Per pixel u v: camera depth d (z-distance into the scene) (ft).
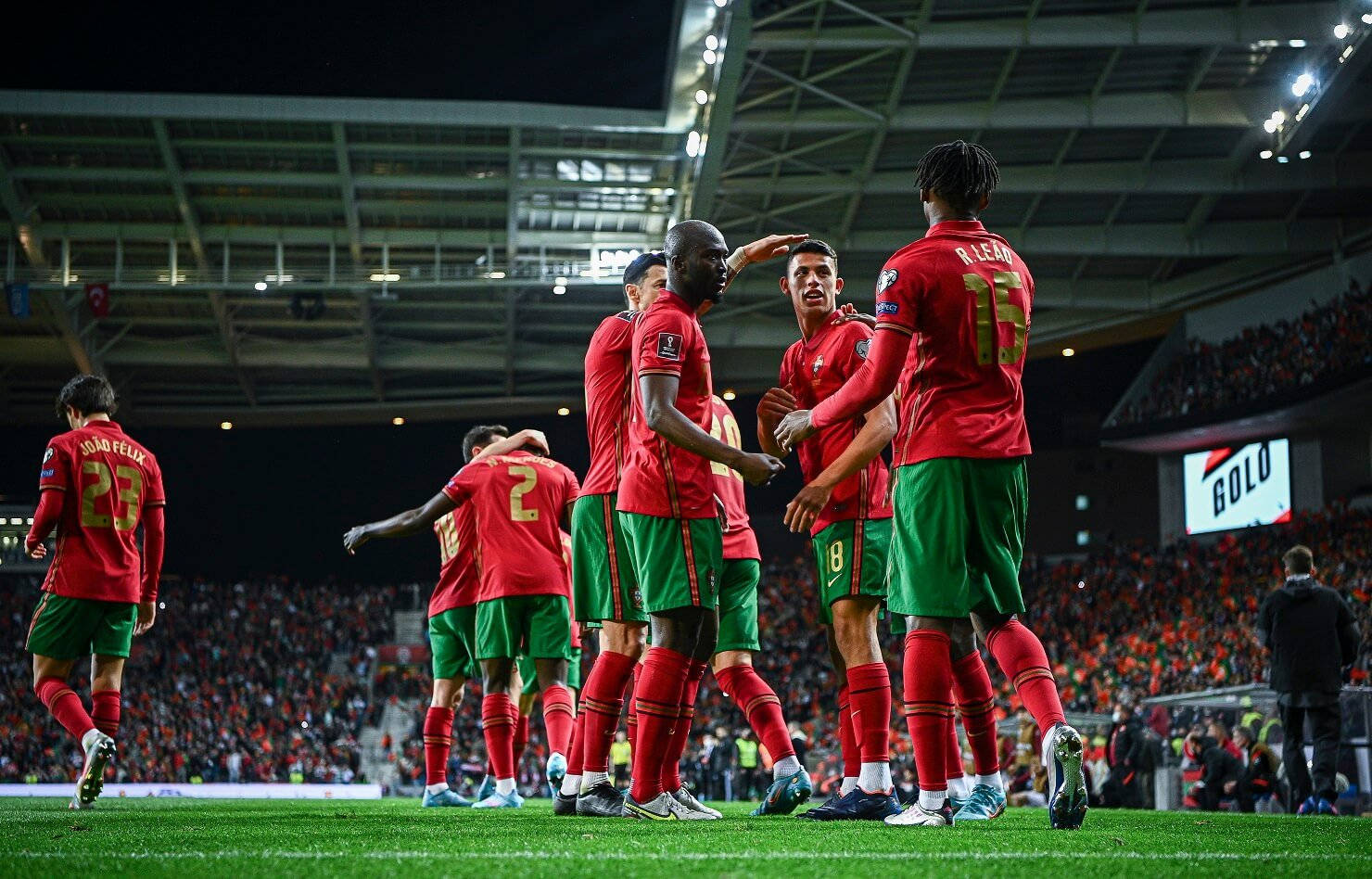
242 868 10.38
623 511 18.12
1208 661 118.32
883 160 128.06
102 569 26.53
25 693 149.18
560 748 28.81
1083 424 188.65
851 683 19.79
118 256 141.08
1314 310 143.23
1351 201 133.18
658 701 17.92
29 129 124.67
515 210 139.95
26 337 159.63
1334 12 99.66
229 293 152.46
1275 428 143.23
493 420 194.80
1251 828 16.65
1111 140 122.42
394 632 188.65
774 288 151.53
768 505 194.90
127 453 27.25
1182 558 144.56
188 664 166.40
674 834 14.57
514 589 28.71
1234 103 114.11
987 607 16.03
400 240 145.07
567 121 122.31
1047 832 14.82
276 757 140.56
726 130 113.19
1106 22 100.73
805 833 14.57
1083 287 152.76
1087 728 78.84
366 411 187.42
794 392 21.75
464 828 16.48
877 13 101.04
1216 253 138.10
